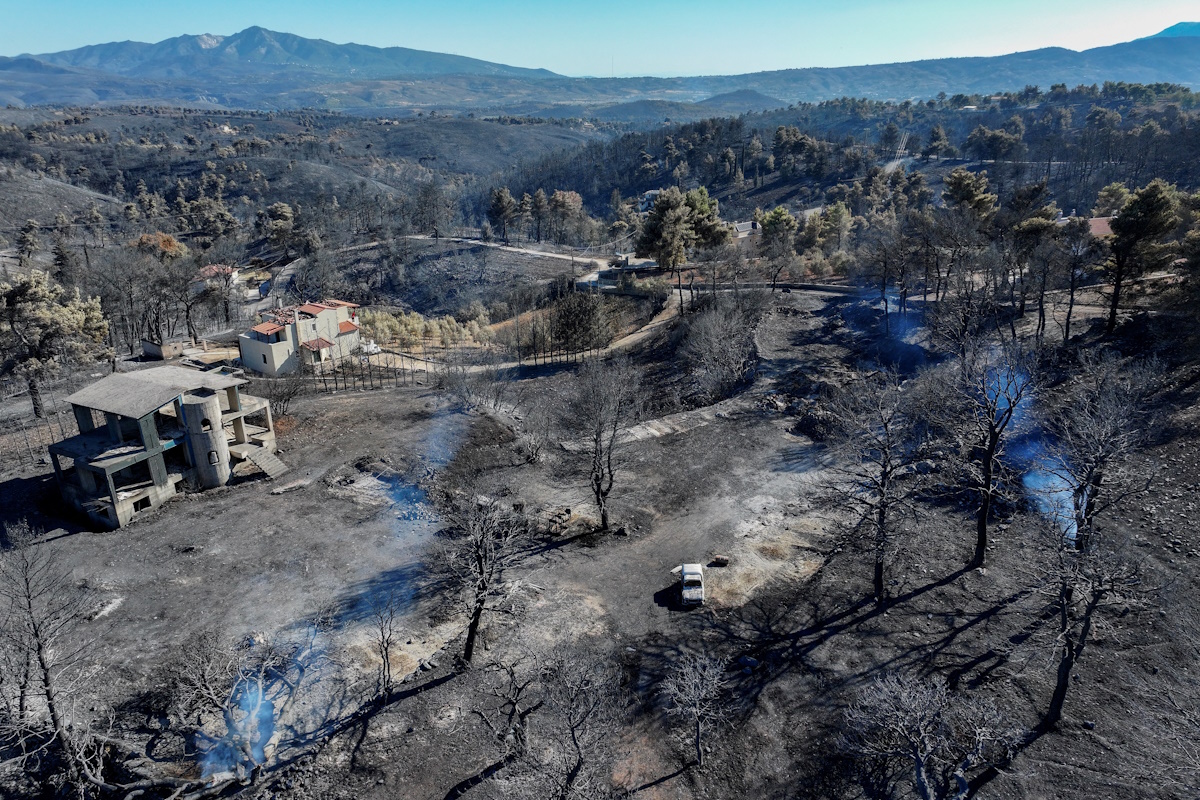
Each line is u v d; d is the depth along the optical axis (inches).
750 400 2699.3
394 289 6181.1
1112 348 2461.9
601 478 1900.8
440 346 4434.1
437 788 1181.1
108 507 1940.2
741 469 2225.6
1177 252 2439.7
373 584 1715.1
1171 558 1542.8
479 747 1256.2
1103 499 1417.3
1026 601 1518.2
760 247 5167.3
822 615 1549.0
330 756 1244.5
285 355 3496.6
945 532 1801.2
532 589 1679.4
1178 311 2335.1
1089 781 1106.7
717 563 1754.4
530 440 2378.2
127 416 1967.3
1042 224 2901.1
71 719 1183.6
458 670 1428.4
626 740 1252.5
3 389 3105.3
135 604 1635.1
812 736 1244.5
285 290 6008.9
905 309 3348.9
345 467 2293.3
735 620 1552.7
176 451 2258.9
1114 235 2561.5
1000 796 1089.4
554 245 7057.1
